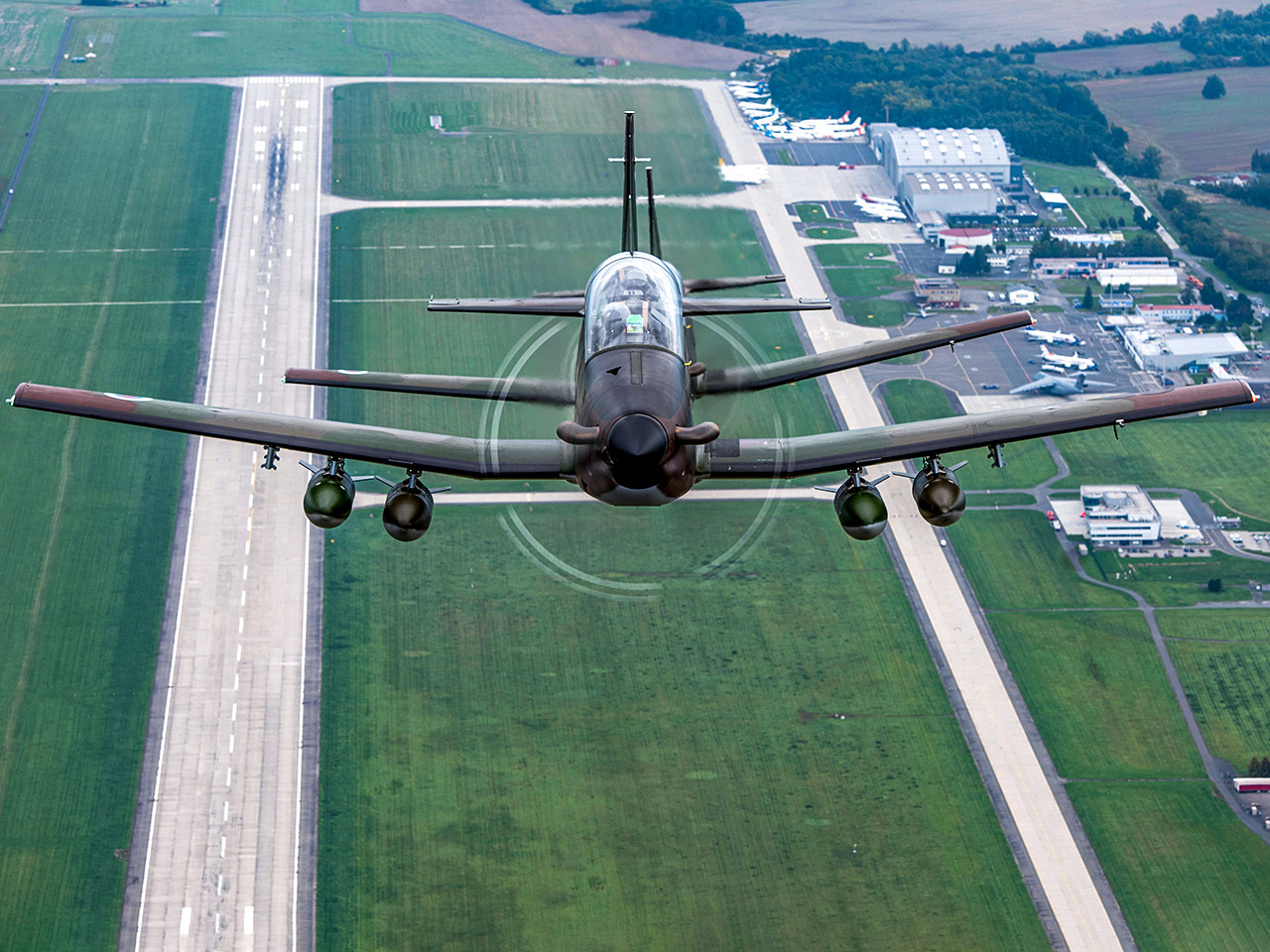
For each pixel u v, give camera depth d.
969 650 139.25
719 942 109.25
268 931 110.25
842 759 126.31
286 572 146.50
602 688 132.88
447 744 127.25
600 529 150.88
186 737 127.75
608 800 121.81
